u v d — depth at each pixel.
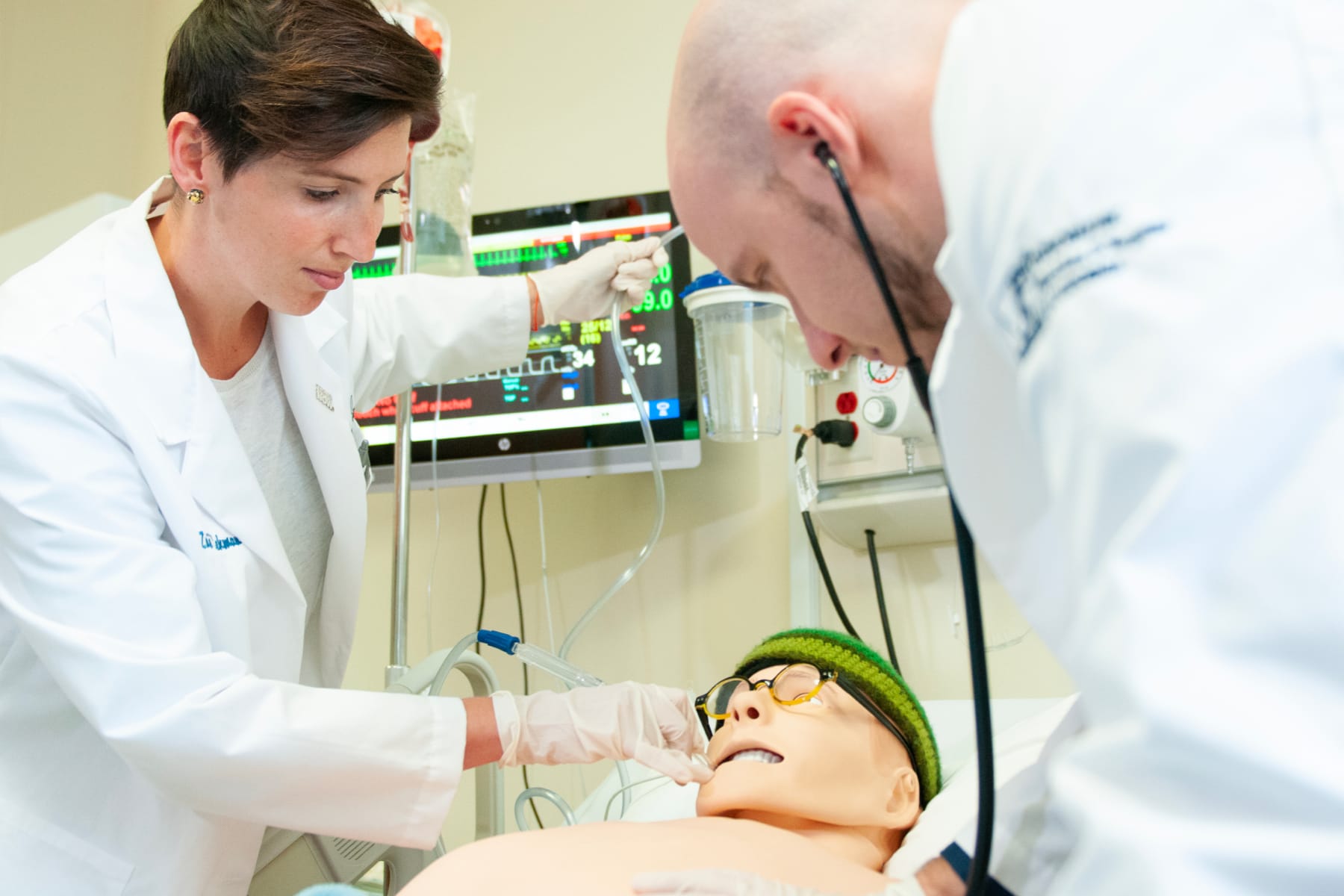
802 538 2.03
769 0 0.80
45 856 1.26
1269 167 0.49
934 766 1.49
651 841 1.11
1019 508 0.66
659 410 2.13
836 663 1.43
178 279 1.42
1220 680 0.45
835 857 1.19
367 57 1.22
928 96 0.75
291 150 1.21
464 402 2.24
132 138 3.13
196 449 1.33
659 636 2.19
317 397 1.53
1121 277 0.50
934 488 1.81
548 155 2.48
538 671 2.27
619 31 2.48
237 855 1.36
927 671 1.92
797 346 1.98
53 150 3.17
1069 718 0.94
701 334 1.98
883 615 1.89
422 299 1.81
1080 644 0.51
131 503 1.25
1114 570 0.48
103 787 1.30
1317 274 0.47
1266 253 0.47
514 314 1.84
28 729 1.30
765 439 2.18
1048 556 0.65
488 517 2.39
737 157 0.83
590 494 2.31
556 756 1.33
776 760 1.34
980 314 0.62
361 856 1.55
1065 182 0.53
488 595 2.36
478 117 2.55
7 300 1.32
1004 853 0.90
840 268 0.83
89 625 1.17
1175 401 0.47
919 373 0.74
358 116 1.21
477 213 2.41
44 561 1.18
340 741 1.20
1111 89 0.54
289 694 1.22
